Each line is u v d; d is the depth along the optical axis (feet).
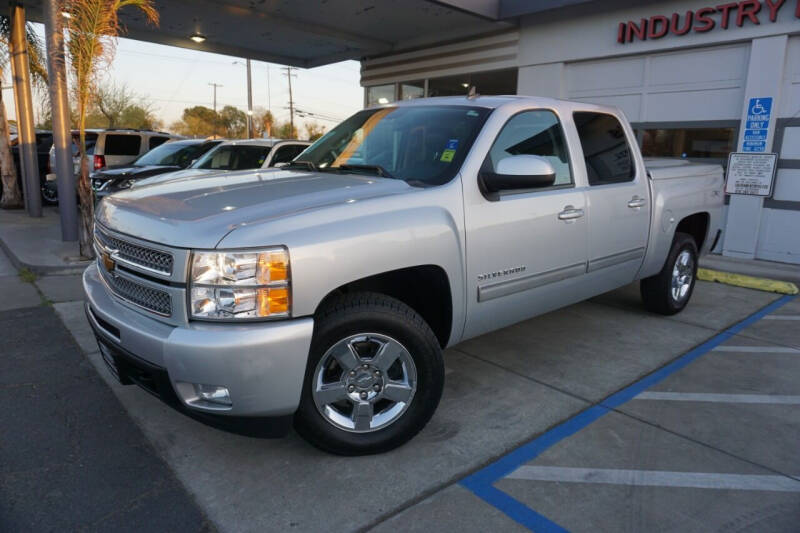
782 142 25.34
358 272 9.36
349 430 9.97
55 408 11.84
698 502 9.11
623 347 15.87
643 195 15.70
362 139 13.56
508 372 14.03
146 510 8.72
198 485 9.37
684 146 28.66
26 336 15.87
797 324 18.19
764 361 15.03
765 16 24.75
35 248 26.40
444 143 11.96
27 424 11.19
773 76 24.82
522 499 9.12
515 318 12.70
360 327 9.60
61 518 8.51
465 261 11.03
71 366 13.92
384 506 8.90
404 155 12.34
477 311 11.58
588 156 14.32
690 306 20.06
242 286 8.48
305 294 8.79
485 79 37.45
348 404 10.39
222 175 12.59
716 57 26.89
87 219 24.04
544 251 12.67
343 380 9.77
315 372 9.45
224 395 8.56
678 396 12.90
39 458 10.04
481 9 31.12
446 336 11.41
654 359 15.05
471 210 11.12
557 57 32.32
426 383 10.27
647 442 10.90
